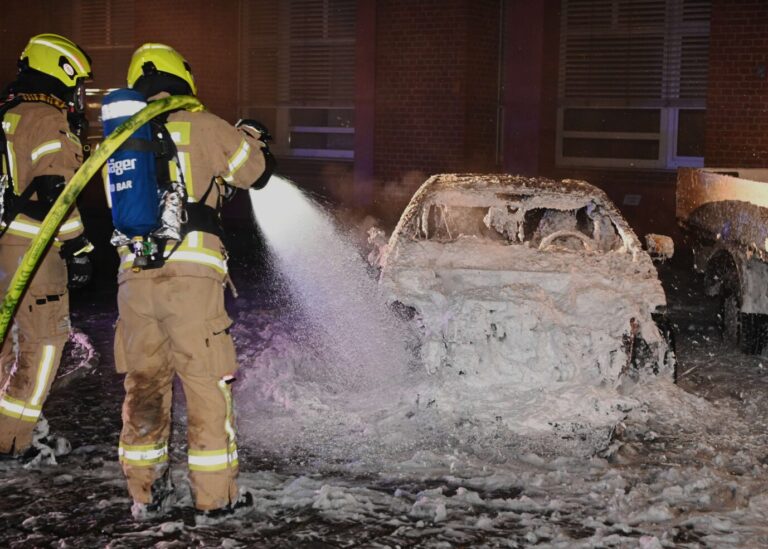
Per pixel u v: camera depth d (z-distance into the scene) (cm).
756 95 2833
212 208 980
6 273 1109
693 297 2355
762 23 2806
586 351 1332
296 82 3616
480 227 1836
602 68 3178
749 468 1159
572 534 952
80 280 1138
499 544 923
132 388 977
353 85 3512
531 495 1065
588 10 3175
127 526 953
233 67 3700
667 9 3073
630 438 1270
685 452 1219
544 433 1258
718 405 1427
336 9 3519
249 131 998
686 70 3069
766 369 1652
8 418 1116
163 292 945
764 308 1738
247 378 1498
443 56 3194
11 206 1105
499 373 1316
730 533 954
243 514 980
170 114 963
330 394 1428
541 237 1806
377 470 1142
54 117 1081
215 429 961
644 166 3166
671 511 1001
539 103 3175
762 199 1700
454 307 1345
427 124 3244
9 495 1030
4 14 4050
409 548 912
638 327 1394
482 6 3195
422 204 1636
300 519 974
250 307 2128
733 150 2875
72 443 1228
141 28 3706
